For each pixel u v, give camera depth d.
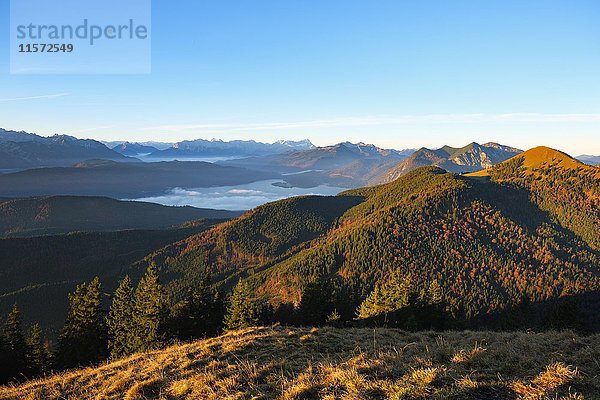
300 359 15.03
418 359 12.07
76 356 44.09
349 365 12.43
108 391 14.16
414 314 43.44
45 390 15.52
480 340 15.30
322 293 50.16
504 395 8.94
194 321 44.53
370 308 49.06
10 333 41.62
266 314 58.41
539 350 12.36
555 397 8.40
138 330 44.47
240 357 16.08
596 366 10.37
